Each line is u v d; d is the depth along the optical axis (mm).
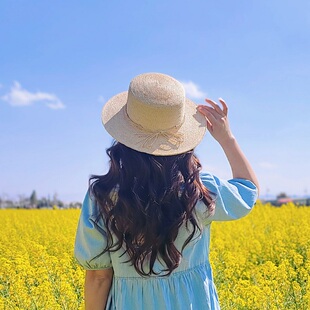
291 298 5637
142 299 2223
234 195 2289
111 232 2201
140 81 2186
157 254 2191
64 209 18578
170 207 2127
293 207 13414
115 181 2168
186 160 2182
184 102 2195
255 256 8336
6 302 5633
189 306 2211
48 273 6727
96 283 2354
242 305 5379
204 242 2311
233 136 2395
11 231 10914
